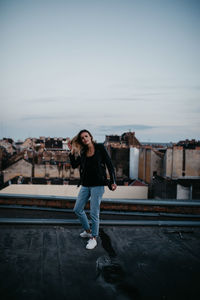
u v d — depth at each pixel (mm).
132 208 4449
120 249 2896
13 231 3293
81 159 3035
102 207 4418
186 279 2303
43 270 2367
